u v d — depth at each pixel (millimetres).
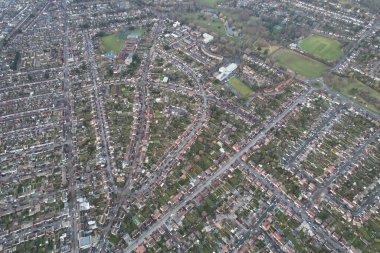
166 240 165000
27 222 174000
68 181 193500
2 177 196875
